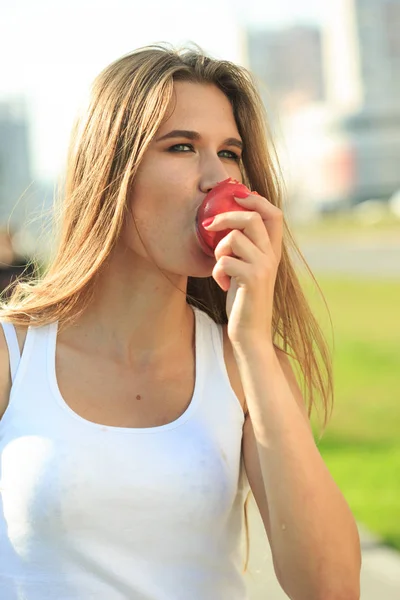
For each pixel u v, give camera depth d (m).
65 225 2.40
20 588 2.11
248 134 2.59
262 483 2.28
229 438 2.30
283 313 2.66
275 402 2.17
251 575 3.02
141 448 2.18
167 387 2.35
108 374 2.32
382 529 5.98
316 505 2.14
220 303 2.67
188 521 2.18
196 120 2.32
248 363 2.19
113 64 2.41
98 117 2.35
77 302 2.35
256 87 2.58
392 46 140.38
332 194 125.69
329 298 25.70
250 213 2.17
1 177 59.53
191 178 2.29
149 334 2.37
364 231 67.88
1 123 63.34
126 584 2.12
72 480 2.11
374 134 129.12
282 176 2.68
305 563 2.13
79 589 2.11
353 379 12.95
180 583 2.17
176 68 2.33
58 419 2.19
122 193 2.28
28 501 2.10
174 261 2.30
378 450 8.33
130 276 2.36
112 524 2.13
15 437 2.18
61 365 2.30
